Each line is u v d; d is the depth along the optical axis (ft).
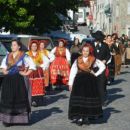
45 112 45.21
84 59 38.88
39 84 48.62
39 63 51.13
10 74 38.34
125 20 221.05
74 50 73.56
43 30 106.93
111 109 47.44
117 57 82.33
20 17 93.91
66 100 53.36
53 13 106.22
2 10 92.43
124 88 65.46
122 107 48.80
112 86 67.72
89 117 38.65
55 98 54.90
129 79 78.13
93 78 38.47
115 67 77.25
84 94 38.24
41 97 48.83
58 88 64.23
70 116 38.68
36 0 97.04
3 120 38.19
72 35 110.63
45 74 58.95
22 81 38.27
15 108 38.04
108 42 57.82
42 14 104.47
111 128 38.22
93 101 38.22
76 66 38.75
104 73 47.75
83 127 38.42
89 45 39.22
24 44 67.00
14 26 94.12
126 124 39.93
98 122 40.57
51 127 38.19
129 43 110.11
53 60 60.44
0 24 94.58
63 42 64.34
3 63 38.91
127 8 220.43
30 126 38.47
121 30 222.28
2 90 38.29
